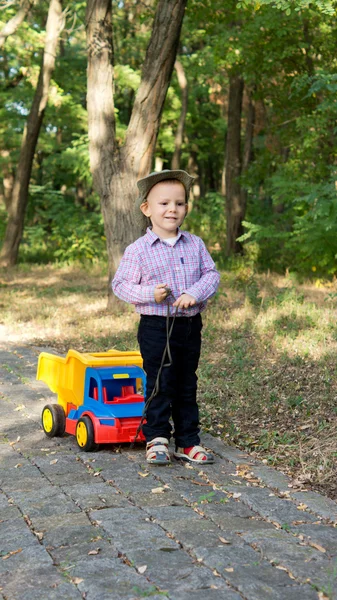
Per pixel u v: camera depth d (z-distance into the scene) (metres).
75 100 25.12
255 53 15.26
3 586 3.02
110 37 11.37
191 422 4.95
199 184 37.59
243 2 10.27
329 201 12.46
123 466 4.75
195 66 19.84
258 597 2.88
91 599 2.87
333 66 15.32
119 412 5.10
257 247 17.92
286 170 15.56
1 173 27.03
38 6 21.72
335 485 4.45
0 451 5.19
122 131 24.28
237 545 3.40
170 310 4.73
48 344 9.59
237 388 6.79
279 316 9.96
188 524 3.66
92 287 15.47
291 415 6.00
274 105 16.86
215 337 9.18
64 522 3.71
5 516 3.83
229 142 18.98
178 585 2.99
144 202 4.91
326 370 7.09
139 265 4.78
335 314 10.02
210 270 4.87
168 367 4.79
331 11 9.70
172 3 10.82
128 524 3.66
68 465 4.80
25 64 21.53
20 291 15.12
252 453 5.16
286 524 3.70
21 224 20.50
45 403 6.66
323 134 15.04
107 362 5.31
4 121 23.69
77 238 21.45
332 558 3.28
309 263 14.42
